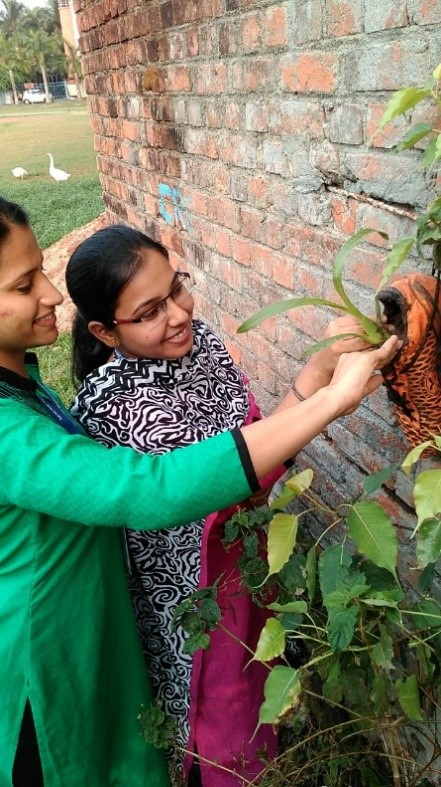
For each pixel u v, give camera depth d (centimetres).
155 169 312
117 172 381
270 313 114
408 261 150
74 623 138
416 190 143
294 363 217
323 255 185
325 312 191
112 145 380
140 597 171
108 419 148
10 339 125
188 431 146
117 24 317
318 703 174
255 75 199
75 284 146
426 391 120
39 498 114
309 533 220
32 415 120
